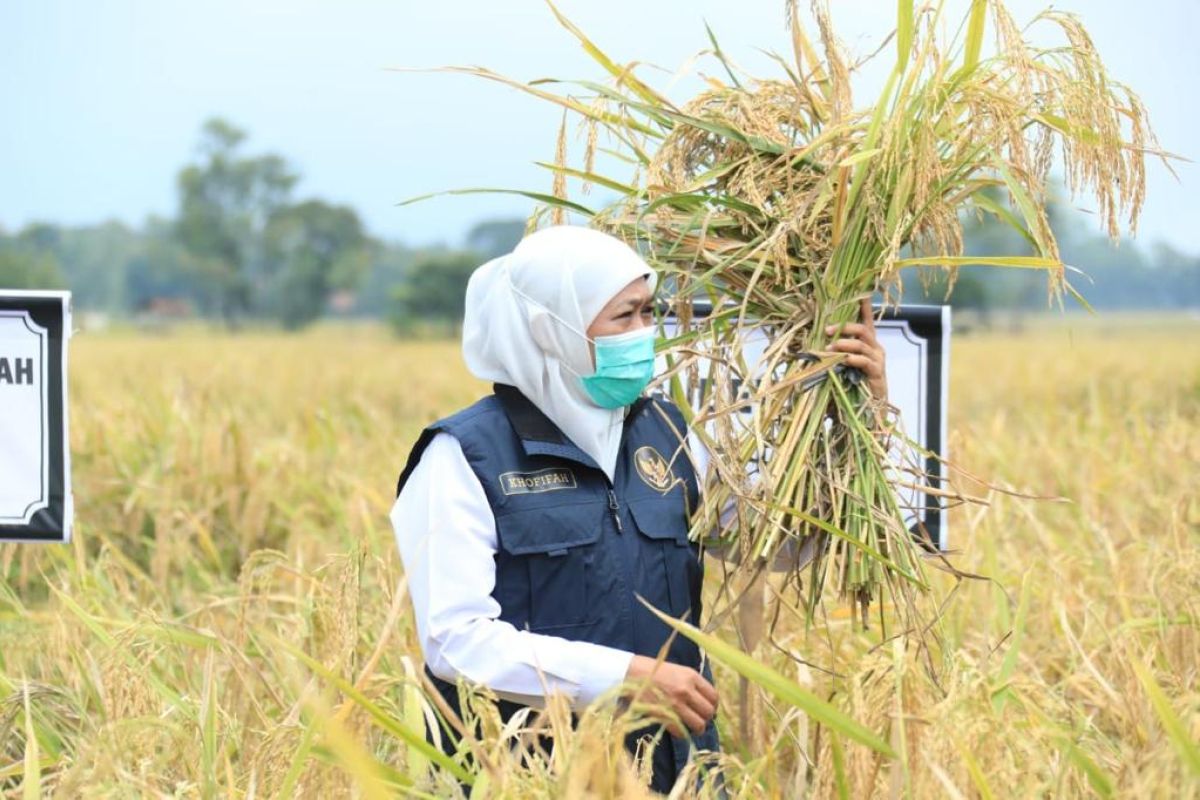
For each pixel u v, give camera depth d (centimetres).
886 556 318
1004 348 2736
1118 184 305
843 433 322
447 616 281
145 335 6375
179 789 280
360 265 11575
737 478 310
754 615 335
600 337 286
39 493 444
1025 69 293
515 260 293
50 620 472
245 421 996
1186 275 8275
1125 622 419
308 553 615
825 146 323
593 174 327
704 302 380
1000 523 592
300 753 259
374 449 916
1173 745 251
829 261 319
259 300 11700
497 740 260
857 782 275
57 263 12506
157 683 336
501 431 293
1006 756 266
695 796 280
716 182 334
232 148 11619
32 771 281
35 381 442
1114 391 1572
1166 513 633
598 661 275
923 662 328
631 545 294
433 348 3331
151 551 677
